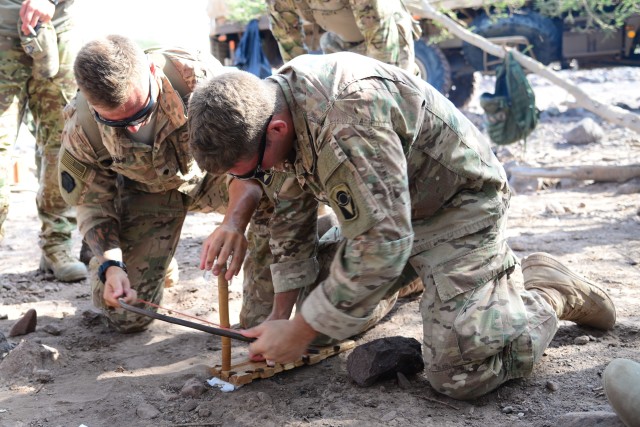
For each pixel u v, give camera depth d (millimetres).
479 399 2408
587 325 2918
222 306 2633
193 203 3354
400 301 3457
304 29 5051
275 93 2021
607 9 9109
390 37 4066
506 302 2400
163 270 3270
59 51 3873
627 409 1929
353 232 2012
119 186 3168
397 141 2045
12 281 4238
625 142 8492
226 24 10867
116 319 3195
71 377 2787
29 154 9828
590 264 3969
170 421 2377
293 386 2600
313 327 2098
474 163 2361
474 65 9484
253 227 2967
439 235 2422
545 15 9125
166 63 2832
